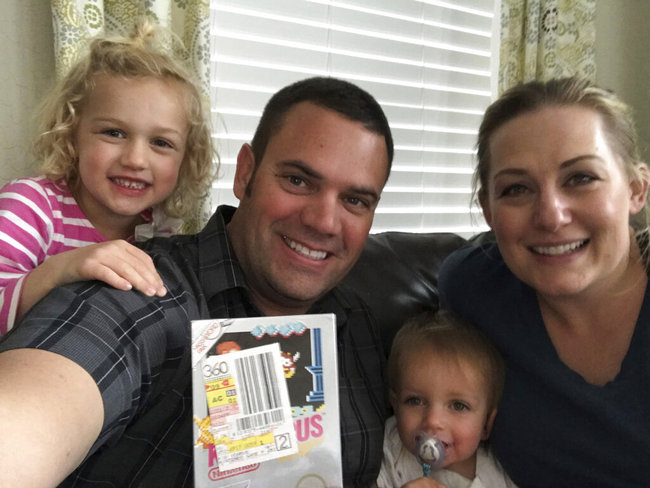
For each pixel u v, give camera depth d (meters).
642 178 0.77
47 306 0.53
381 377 0.92
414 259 1.23
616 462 0.73
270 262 0.76
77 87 0.98
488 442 0.96
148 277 0.63
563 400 0.78
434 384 0.88
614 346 0.76
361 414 0.83
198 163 1.14
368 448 0.80
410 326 0.98
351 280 1.11
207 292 0.75
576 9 1.57
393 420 0.96
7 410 0.38
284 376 0.53
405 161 1.75
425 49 1.74
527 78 1.56
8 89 1.08
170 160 1.04
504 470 0.91
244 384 0.52
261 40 1.43
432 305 1.17
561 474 0.80
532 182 0.73
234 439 0.51
